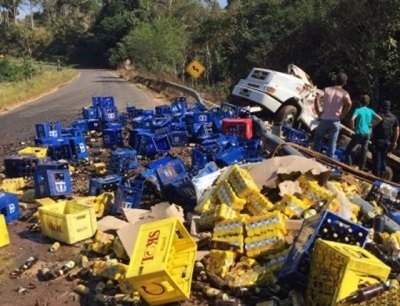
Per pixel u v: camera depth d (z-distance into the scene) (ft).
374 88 84.17
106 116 55.16
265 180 24.72
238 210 22.31
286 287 17.75
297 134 45.62
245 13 143.64
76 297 18.70
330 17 90.43
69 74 195.42
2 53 385.50
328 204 22.13
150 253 16.70
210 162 31.63
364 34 85.61
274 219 19.57
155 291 16.81
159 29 186.60
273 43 121.70
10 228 26.16
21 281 20.22
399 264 18.24
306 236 18.16
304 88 55.83
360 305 14.61
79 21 437.17
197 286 18.34
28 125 64.59
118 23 326.65
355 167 39.93
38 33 428.97
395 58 82.58
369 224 23.45
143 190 28.25
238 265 18.84
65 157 40.01
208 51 145.59
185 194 25.93
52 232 24.03
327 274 16.05
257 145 38.65
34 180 31.63
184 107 55.47
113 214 26.68
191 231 21.63
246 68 130.93
